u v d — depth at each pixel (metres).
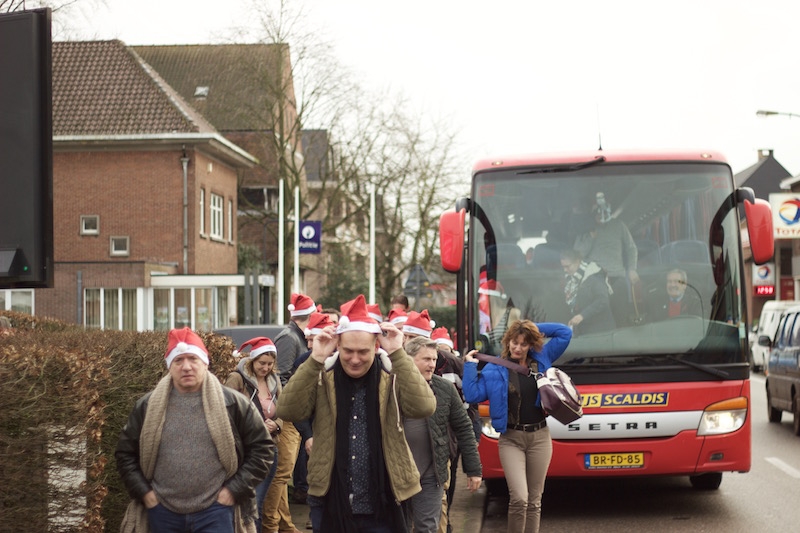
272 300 59.16
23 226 6.21
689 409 11.18
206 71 60.28
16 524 5.89
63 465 6.18
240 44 45.50
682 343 11.32
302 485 12.13
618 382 11.26
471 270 11.80
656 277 11.49
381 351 6.31
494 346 11.55
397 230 50.53
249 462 6.29
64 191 42.94
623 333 11.36
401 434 6.19
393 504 6.16
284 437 9.84
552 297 11.55
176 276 37.88
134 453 6.24
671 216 11.68
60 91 44.66
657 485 13.92
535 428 9.02
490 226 11.82
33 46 6.24
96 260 39.72
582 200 11.74
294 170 48.00
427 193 49.59
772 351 21.42
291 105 49.69
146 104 44.19
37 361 6.09
